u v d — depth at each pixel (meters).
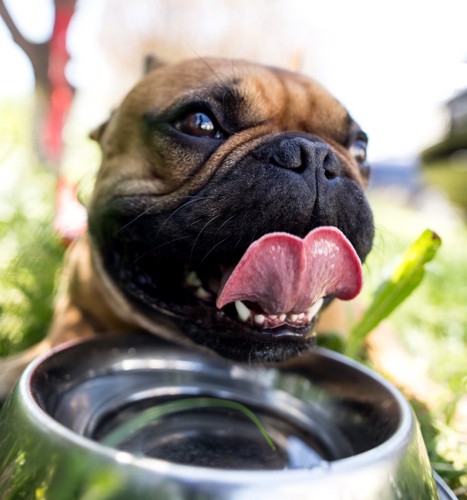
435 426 0.23
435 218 1.30
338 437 0.21
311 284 0.18
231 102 0.23
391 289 0.25
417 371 0.31
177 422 0.21
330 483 0.12
